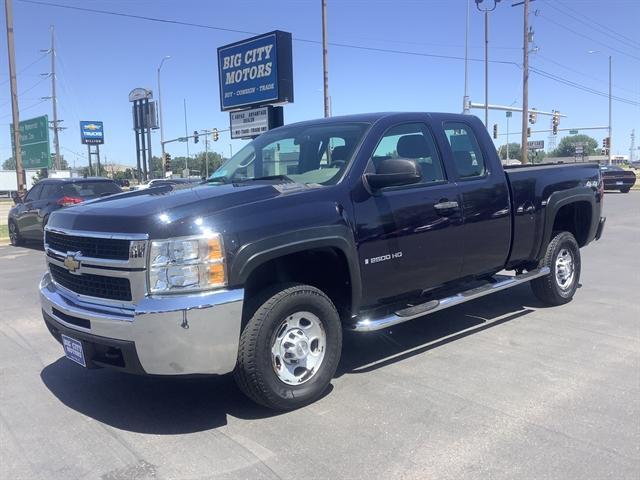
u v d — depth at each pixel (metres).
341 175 4.51
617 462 3.29
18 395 4.55
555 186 6.41
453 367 4.88
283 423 3.91
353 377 4.72
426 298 5.34
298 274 4.59
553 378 4.57
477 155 5.67
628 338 5.58
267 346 3.91
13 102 22.61
